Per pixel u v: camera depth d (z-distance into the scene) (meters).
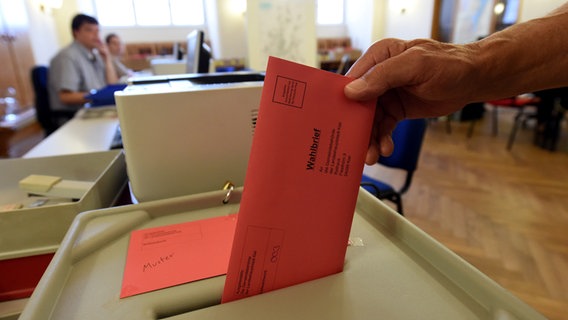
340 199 0.39
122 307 0.37
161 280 0.41
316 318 0.35
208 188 0.67
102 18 6.84
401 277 0.41
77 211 0.58
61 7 6.14
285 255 0.39
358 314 0.36
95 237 0.47
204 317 0.35
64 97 2.34
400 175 2.75
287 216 0.37
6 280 0.57
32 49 4.65
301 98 0.34
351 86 0.35
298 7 2.28
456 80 0.40
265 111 0.34
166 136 0.61
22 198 0.79
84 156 0.88
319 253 0.40
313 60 2.38
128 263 0.43
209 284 0.40
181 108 0.60
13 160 0.85
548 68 0.44
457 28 4.94
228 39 6.28
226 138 0.65
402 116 0.51
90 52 2.60
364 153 0.38
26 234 0.56
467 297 0.38
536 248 1.74
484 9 4.45
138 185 0.62
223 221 0.53
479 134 3.80
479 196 2.33
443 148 3.38
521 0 3.98
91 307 0.36
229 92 0.63
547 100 3.07
